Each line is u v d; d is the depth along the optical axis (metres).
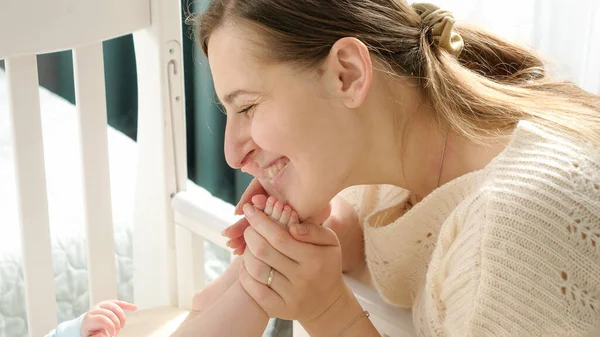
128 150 1.66
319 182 0.81
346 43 0.76
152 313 1.26
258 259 0.83
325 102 0.78
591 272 0.69
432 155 0.86
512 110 0.82
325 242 0.84
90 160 1.19
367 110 0.81
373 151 0.84
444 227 0.79
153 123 1.27
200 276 1.29
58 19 1.11
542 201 0.70
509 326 0.71
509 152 0.76
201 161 1.71
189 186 1.58
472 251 0.73
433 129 0.85
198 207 1.21
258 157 0.83
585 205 0.70
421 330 0.86
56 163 1.56
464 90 0.82
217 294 0.97
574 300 0.69
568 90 0.90
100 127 1.19
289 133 0.77
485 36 0.93
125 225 1.41
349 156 0.81
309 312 0.85
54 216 1.39
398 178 0.87
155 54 1.23
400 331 0.91
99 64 1.17
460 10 1.19
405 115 0.83
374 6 0.82
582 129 0.77
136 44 1.26
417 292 0.90
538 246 0.70
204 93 1.63
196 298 0.98
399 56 0.82
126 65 1.89
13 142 1.11
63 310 1.38
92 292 1.25
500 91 0.85
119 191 1.48
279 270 0.82
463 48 0.91
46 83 2.13
